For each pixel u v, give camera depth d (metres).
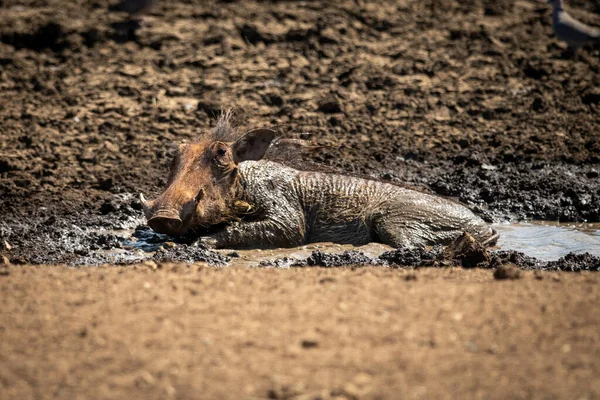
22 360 13.80
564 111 38.44
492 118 37.84
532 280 18.14
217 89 38.88
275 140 27.05
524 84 40.72
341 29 45.03
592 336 14.62
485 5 49.62
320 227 25.36
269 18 45.91
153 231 25.62
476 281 18.12
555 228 26.98
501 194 29.56
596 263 21.59
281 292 17.06
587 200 28.91
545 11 49.19
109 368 13.47
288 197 25.33
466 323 15.18
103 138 34.19
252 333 14.73
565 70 42.09
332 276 18.58
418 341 14.38
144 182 30.66
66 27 43.41
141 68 40.72
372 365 13.47
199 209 23.84
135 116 36.22
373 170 32.31
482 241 24.77
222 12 46.50
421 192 25.91
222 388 12.77
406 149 34.41
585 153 34.28
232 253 23.59
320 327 14.95
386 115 37.47
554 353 13.95
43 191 29.48
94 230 25.97
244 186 25.06
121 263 21.36
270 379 13.00
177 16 46.25
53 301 16.52
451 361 13.62
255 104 37.59
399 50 43.41
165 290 17.23
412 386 12.78
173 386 12.84
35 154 32.53
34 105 37.00
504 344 14.28
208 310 15.90
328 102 37.28
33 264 22.12
